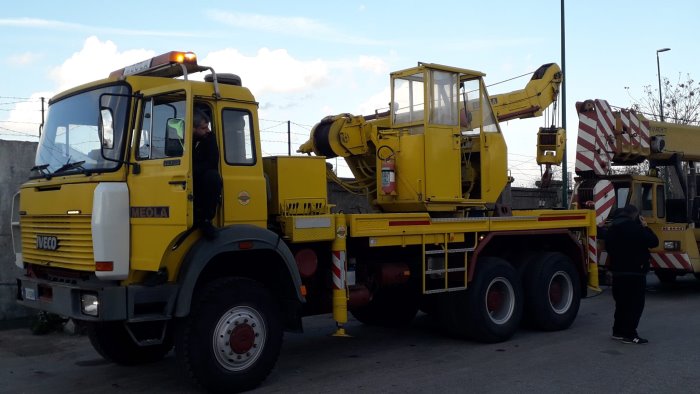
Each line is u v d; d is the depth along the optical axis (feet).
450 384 22.00
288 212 23.59
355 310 30.81
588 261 34.14
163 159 19.92
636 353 26.27
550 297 31.40
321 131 31.12
